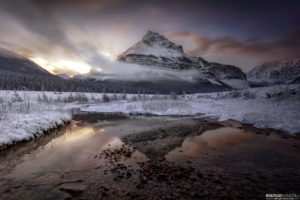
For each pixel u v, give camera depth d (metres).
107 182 4.66
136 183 4.55
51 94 52.84
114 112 25.77
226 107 22.83
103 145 8.41
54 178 4.96
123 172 5.27
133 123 15.05
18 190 4.34
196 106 26.22
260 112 15.59
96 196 4.00
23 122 10.33
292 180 4.61
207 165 5.71
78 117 20.09
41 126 10.84
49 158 6.60
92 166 5.80
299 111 13.75
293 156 6.38
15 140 8.14
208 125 13.24
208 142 8.59
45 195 4.10
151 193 4.06
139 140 9.28
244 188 4.24
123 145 8.38
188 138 9.49
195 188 4.25
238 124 13.24
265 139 8.80
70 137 10.09
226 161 6.04
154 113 21.97
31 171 5.45
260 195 3.94
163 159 6.38
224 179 4.71
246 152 6.92
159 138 9.64
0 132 8.28
